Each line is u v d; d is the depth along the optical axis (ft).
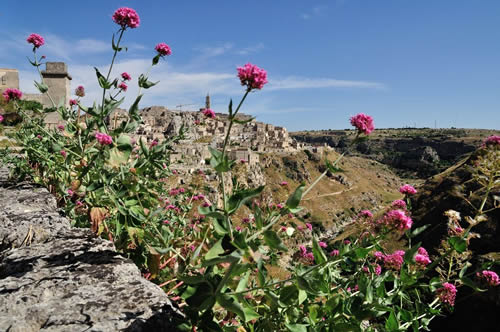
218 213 5.45
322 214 249.75
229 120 5.49
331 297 6.48
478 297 49.57
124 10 10.44
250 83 5.65
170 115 403.95
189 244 10.46
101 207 10.43
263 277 5.70
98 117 10.71
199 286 5.79
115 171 10.91
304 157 389.39
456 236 7.54
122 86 14.10
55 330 4.63
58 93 44.11
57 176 15.71
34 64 13.24
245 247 5.33
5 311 5.16
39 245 8.19
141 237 8.55
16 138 17.42
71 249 7.91
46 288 5.86
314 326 6.32
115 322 4.94
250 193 5.49
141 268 9.68
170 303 5.79
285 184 12.45
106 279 6.40
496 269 22.66
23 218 10.05
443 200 79.30
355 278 8.21
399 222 7.64
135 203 9.71
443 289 8.23
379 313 6.09
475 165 8.33
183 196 16.58
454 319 52.13
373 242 7.81
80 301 5.50
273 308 6.83
